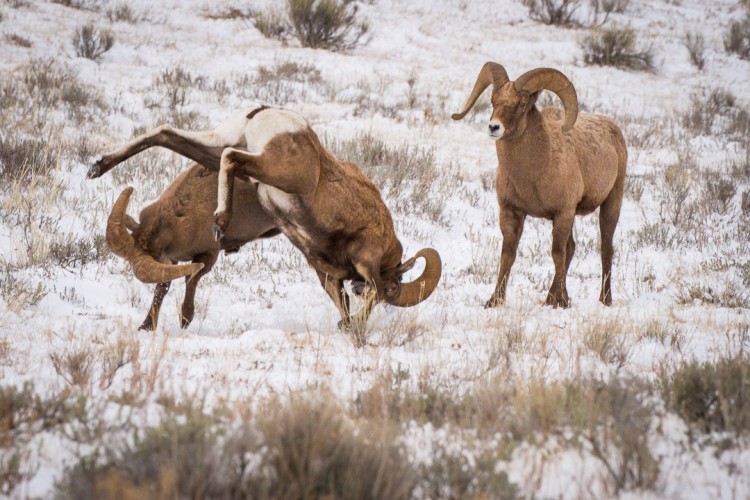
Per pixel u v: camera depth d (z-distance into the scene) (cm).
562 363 2202
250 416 1502
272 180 2172
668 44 10388
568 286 3541
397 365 2150
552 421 1576
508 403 1736
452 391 1814
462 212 4603
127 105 5838
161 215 2370
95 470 1258
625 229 4556
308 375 2017
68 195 3972
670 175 5391
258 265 3466
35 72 5850
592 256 4072
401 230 4141
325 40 8588
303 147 2195
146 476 1251
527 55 9375
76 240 3400
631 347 2428
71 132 5000
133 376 1775
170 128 2211
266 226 2614
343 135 5741
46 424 1508
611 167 3325
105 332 2338
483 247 4050
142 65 7062
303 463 1273
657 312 3008
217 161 2286
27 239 3241
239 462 1329
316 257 2495
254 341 2328
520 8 11350
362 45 8850
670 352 2373
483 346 2386
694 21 11681
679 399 1691
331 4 8481
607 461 1424
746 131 7150
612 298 3350
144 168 4478
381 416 1617
